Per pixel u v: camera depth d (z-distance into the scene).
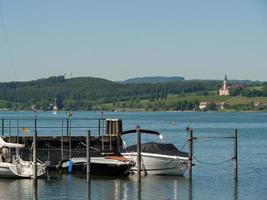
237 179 80.19
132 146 81.69
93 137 86.44
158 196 67.69
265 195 69.75
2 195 66.69
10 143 78.06
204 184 76.12
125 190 70.44
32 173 74.62
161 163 79.62
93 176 78.50
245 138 177.12
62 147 84.12
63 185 72.56
